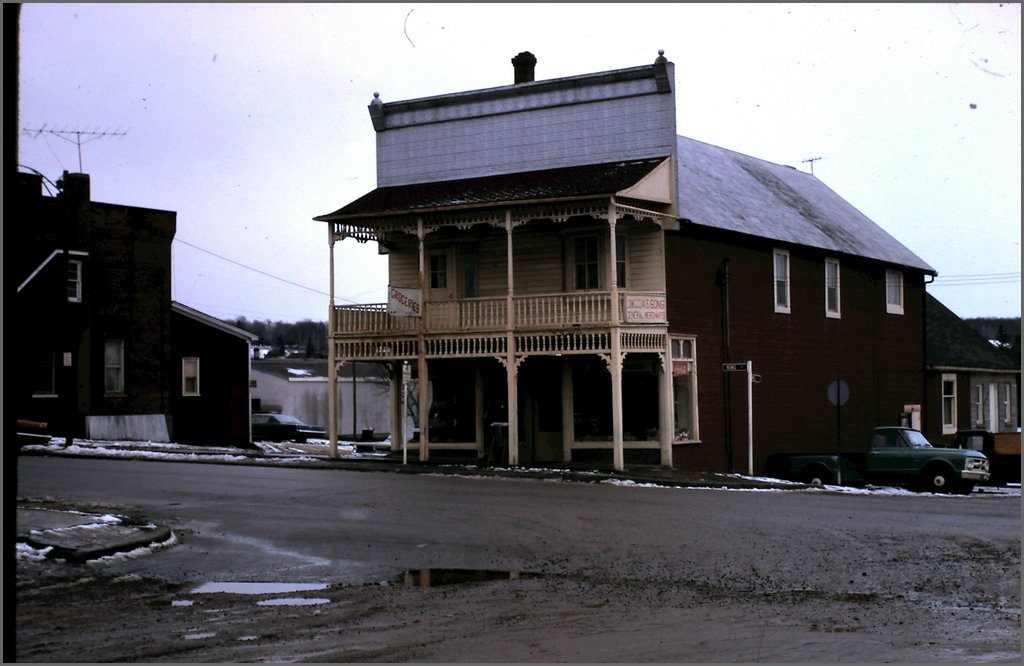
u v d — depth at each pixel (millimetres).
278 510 19297
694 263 31266
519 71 35250
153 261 42781
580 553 15156
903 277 43438
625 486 24953
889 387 41562
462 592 12492
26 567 13578
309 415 79875
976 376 48344
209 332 45281
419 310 29984
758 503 21141
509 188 30750
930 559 14688
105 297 41031
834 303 38406
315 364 85562
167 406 42969
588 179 29875
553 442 31766
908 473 28609
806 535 16750
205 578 13289
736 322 32906
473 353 29953
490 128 33781
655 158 30875
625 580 13258
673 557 14844
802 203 41156
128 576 13250
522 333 29250
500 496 21750
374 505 20094
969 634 10352
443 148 34531
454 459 31719
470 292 33031
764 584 13000
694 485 26094
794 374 35594
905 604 11844
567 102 32562
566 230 31219
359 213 30844
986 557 14852
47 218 39000
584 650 9555
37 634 10172
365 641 9930
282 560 14602
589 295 28719
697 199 32656
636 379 30578
